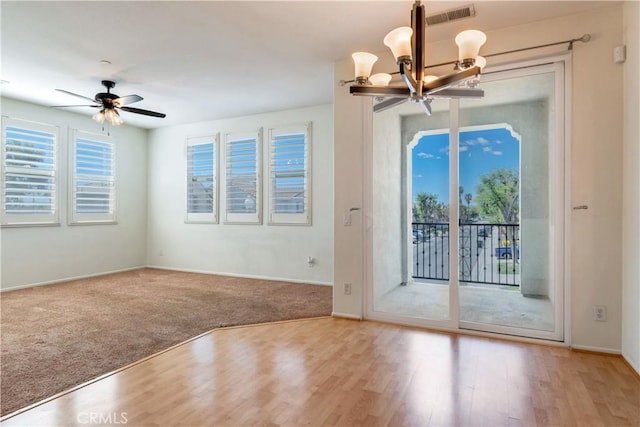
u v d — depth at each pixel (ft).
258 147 19.12
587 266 9.09
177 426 6.04
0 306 13.56
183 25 9.57
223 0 8.38
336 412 6.44
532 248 10.04
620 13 8.71
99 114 13.51
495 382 7.51
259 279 18.95
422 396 6.97
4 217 16.02
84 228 19.29
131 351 9.25
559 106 9.45
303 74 13.26
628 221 8.43
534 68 9.69
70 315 12.40
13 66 12.30
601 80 8.91
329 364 8.41
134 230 22.06
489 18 9.29
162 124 21.42
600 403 6.70
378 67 11.35
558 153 9.50
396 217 11.55
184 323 11.53
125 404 6.72
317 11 8.90
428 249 11.16
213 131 20.45
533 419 6.22
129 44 10.68
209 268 20.75
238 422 6.15
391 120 11.61
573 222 9.21
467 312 10.68
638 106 7.91
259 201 19.16
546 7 8.80
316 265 17.85
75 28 9.68
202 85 14.42
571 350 9.17
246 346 9.57
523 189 10.11
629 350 8.34
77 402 6.80
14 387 7.38
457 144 10.77
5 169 15.99
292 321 11.76
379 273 11.74
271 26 9.65
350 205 12.02
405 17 9.21
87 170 19.35
